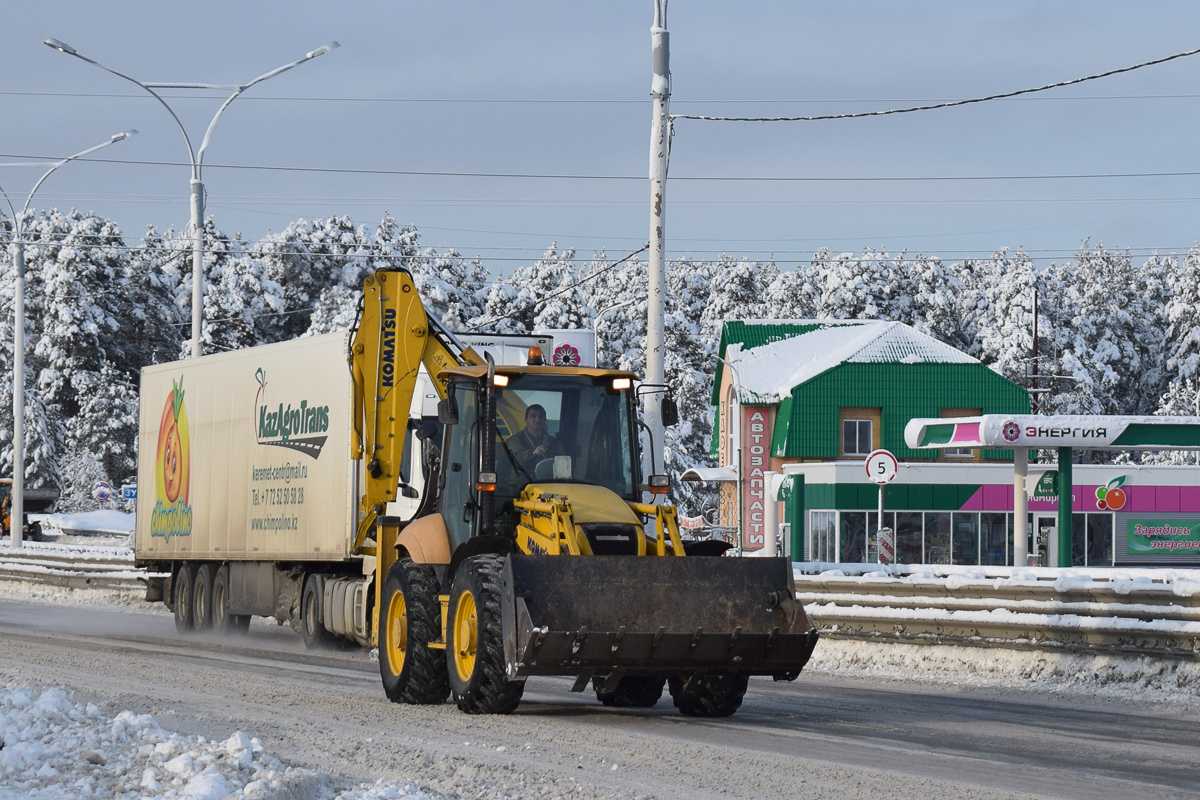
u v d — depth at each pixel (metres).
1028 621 24.80
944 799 12.64
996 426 48.94
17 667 24.45
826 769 14.30
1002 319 139.75
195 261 49.72
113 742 13.48
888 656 27.14
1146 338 162.50
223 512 35.44
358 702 20.23
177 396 38.75
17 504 59.47
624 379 20.53
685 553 18.83
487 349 31.39
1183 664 22.19
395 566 20.98
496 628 17.97
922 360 95.38
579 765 14.52
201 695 20.69
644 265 158.00
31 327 146.25
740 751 15.55
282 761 13.77
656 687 20.55
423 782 13.31
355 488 29.30
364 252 158.50
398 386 26.30
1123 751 15.82
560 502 18.36
